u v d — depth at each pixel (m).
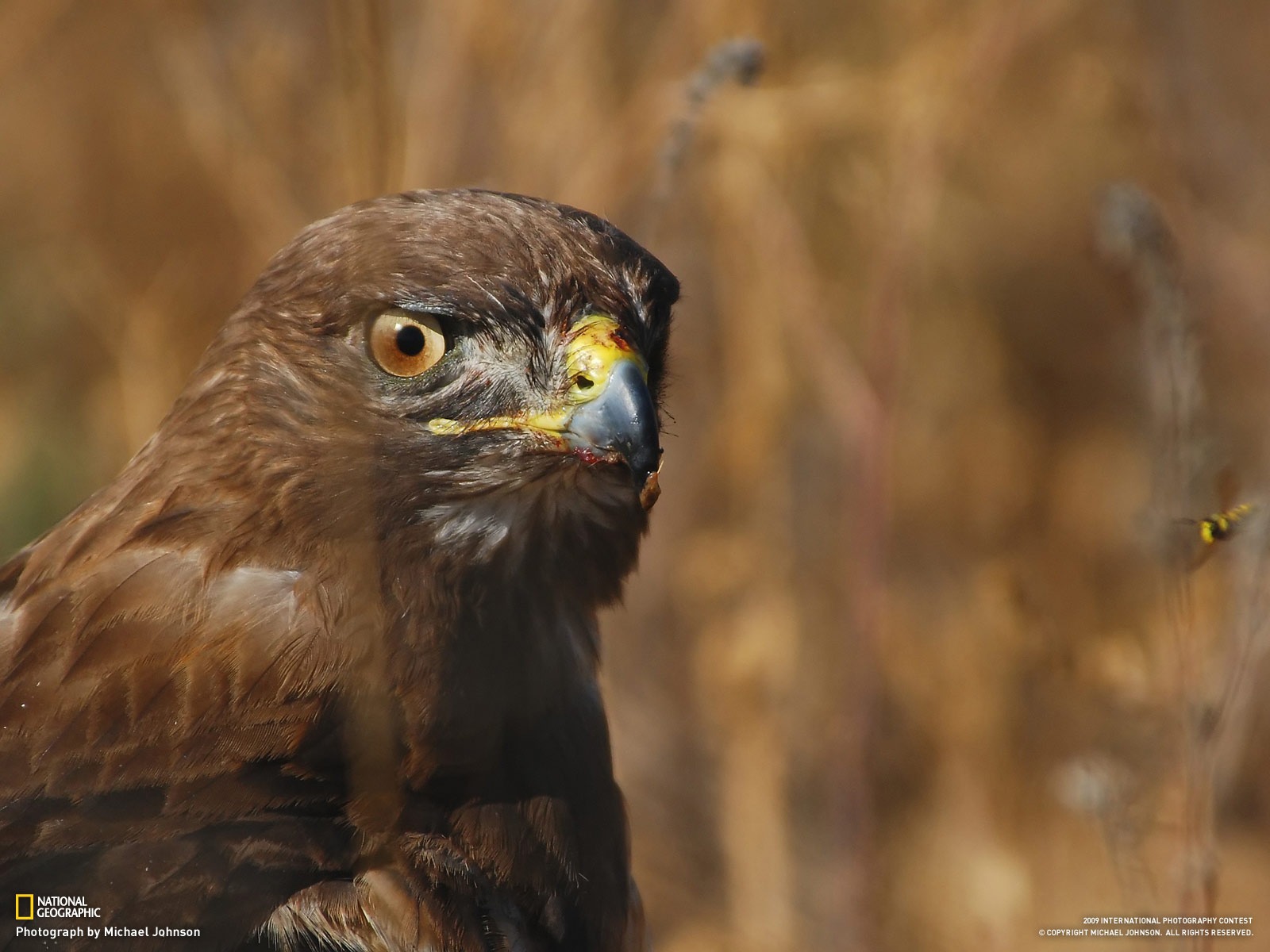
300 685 7.28
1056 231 13.91
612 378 7.52
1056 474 13.79
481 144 12.08
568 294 7.61
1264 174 14.05
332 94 12.67
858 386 12.17
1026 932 11.53
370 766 7.28
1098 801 9.77
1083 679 10.98
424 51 12.15
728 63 10.10
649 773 12.44
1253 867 11.98
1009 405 14.03
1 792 7.13
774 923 11.73
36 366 13.17
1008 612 11.55
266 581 7.39
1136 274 11.73
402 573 7.60
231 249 12.86
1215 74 14.12
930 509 13.67
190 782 7.18
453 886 7.36
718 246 12.46
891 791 12.54
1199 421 9.27
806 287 12.36
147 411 12.52
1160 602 11.62
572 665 8.07
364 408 7.54
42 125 13.49
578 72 12.25
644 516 8.10
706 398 12.98
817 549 13.11
